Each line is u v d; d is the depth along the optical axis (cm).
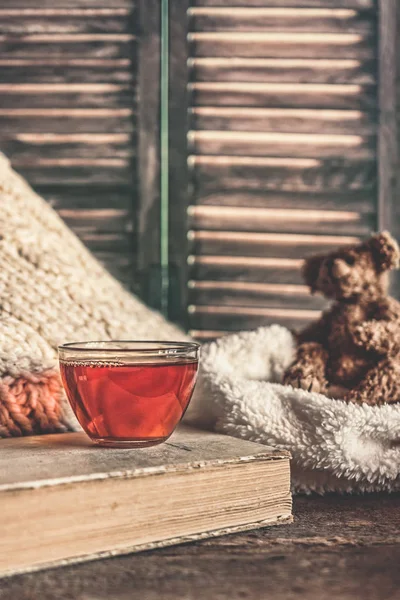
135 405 72
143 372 71
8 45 136
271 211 138
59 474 66
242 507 71
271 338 90
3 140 137
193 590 62
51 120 137
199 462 70
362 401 82
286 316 137
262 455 72
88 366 71
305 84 136
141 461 69
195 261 138
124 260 138
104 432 73
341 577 64
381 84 135
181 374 73
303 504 79
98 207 138
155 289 138
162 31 136
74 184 138
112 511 67
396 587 63
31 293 91
